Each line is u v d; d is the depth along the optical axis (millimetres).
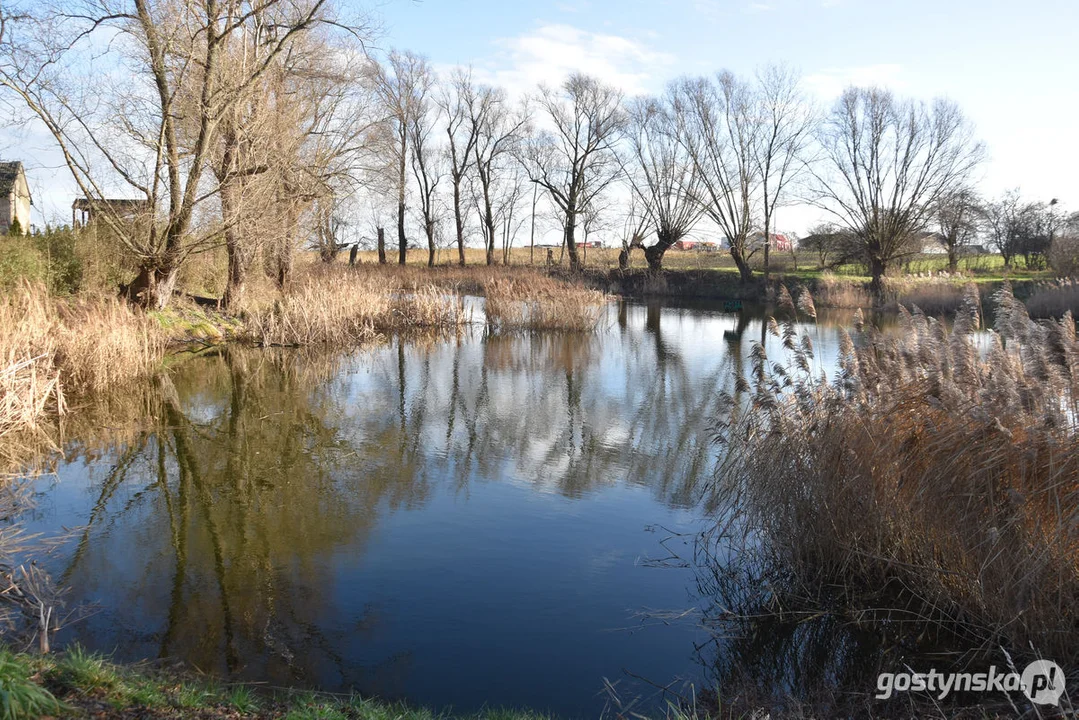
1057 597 5340
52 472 10453
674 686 5594
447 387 16859
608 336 25938
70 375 14008
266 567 7566
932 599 6281
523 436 12797
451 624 6477
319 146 23688
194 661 5727
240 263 23891
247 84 18109
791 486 7305
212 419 13523
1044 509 5680
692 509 9336
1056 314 27125
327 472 10742
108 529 8492
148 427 12852
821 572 6957
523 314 26891
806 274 41781
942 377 6605
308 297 23297
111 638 6027
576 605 6844
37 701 3533
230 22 18672
